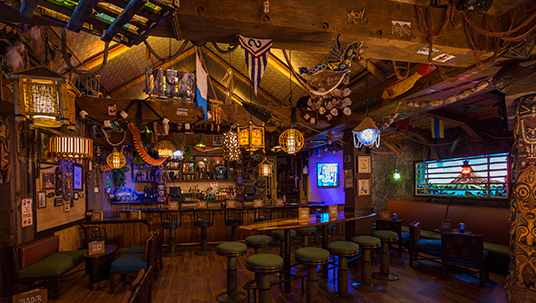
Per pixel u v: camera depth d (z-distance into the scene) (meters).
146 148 8.91
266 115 6.27
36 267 4.30
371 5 2.74
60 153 4.26
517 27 2.91
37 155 4.91
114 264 4.51
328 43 2.84
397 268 5.70
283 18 2.47
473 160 7.35
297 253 3.92
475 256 4.77
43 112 2.61
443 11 2.96
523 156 3.14
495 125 6.82
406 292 4.46
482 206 6.91
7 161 4.26
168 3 1.68
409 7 2.85
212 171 11.94
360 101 5.43
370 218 6.25
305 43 2.83
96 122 6.88
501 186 6.67
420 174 8.88
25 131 4.64
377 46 2.93
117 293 4.55
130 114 5.79
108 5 1.68
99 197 8.92
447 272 5.35
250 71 2.70
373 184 9.59
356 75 5.75
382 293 4.43
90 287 4.75
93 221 6.64
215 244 8.02
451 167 7.91
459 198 7.59
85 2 1.52
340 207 9.80
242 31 2.54
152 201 10.88
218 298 4.25
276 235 5.36
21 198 4.51
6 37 3.52
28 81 2.59
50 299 4.32
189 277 5.23
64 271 4.49
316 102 6.04
